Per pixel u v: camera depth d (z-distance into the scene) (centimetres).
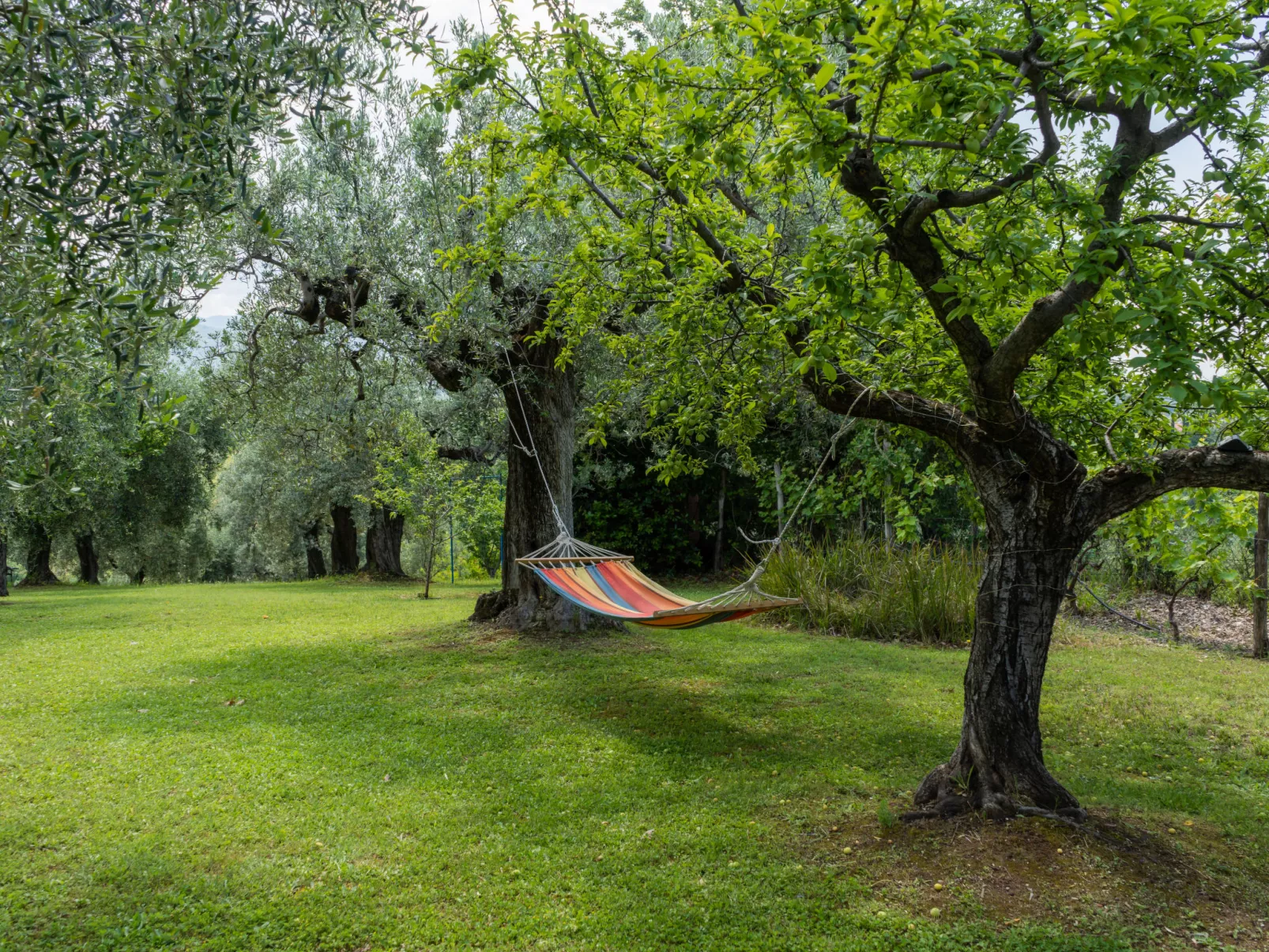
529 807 513
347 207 988
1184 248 362
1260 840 459
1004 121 370
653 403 716
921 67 370
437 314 854
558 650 1034
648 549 2022
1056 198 373
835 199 725
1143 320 310
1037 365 545
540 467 984
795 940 360
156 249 290
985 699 475
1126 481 462
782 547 1348
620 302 720
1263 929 362
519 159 635
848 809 502
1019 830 434
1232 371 475
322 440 1309
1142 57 312
